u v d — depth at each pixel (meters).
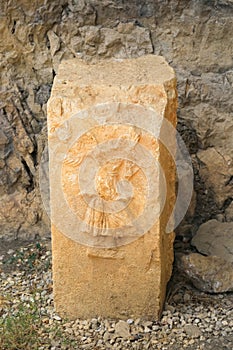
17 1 4.18
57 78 3.45
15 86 4.30
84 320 3.56
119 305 3.53
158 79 3.43
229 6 4.17
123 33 4.27
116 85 3.36
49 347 3.38
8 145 4.30
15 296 3.76
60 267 3.50
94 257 3.45
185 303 3.69
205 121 4.23
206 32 4.21
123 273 3.47
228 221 4.23
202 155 4.28
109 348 3.38
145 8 4.24
